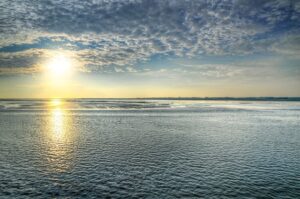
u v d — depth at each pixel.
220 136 49.66
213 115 98.00
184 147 39.47
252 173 27.36
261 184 24.30
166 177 26.08
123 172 27.53
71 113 108.12
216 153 35.84
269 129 59.59
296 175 26.83
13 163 30.62
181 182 24.75
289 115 98.38
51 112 113.94
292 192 22.55
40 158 32.94
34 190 22.70
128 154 35.09
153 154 35.16
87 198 21.25
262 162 31.44
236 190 22.94
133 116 93.25
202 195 21.91
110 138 47.09
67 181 24.84
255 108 149.75
